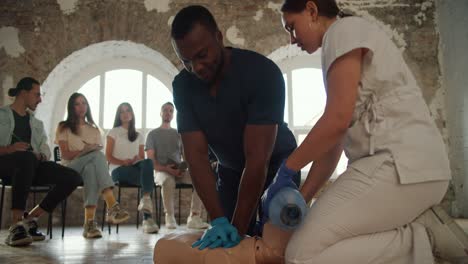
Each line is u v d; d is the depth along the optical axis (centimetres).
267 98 137
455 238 106
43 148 324
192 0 528
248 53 141
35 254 220
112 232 361
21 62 511
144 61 553
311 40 119
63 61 517
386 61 106
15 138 306
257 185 136
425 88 523
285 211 112
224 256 113
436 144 106
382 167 105
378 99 108
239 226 136
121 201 479
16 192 270
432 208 110
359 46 103
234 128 147
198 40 119
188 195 491
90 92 547
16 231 262
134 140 409
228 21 529
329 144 106
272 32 529
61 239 302
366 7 531
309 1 116
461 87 486
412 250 106
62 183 298
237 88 138
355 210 105
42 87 509
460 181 496
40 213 297
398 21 530
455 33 493
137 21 523
